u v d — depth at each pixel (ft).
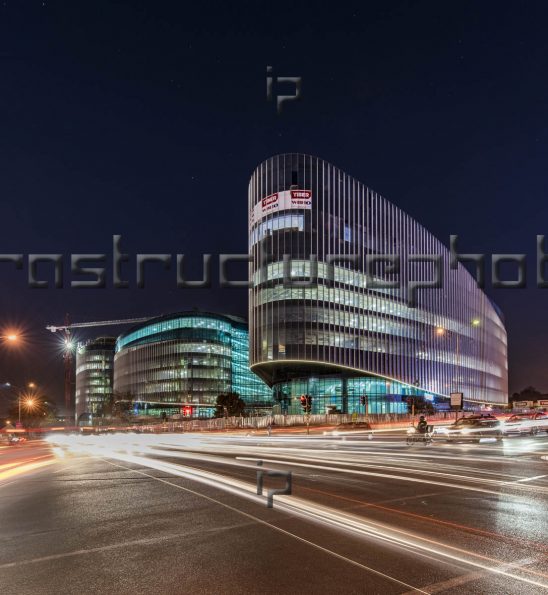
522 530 30.99
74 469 71.15
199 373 469.57
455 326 424.87
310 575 22.98
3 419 414.62
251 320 333.01
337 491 46.09
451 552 26.32
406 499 41.78
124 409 467.93
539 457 78.33
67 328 273.54
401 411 346.74
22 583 22.80
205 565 24.75
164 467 70.85
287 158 324.60
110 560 25.95
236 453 94.32
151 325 518.78
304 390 329.93
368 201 353.10
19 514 38.65
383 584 21.74
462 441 121.19
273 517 35.17
